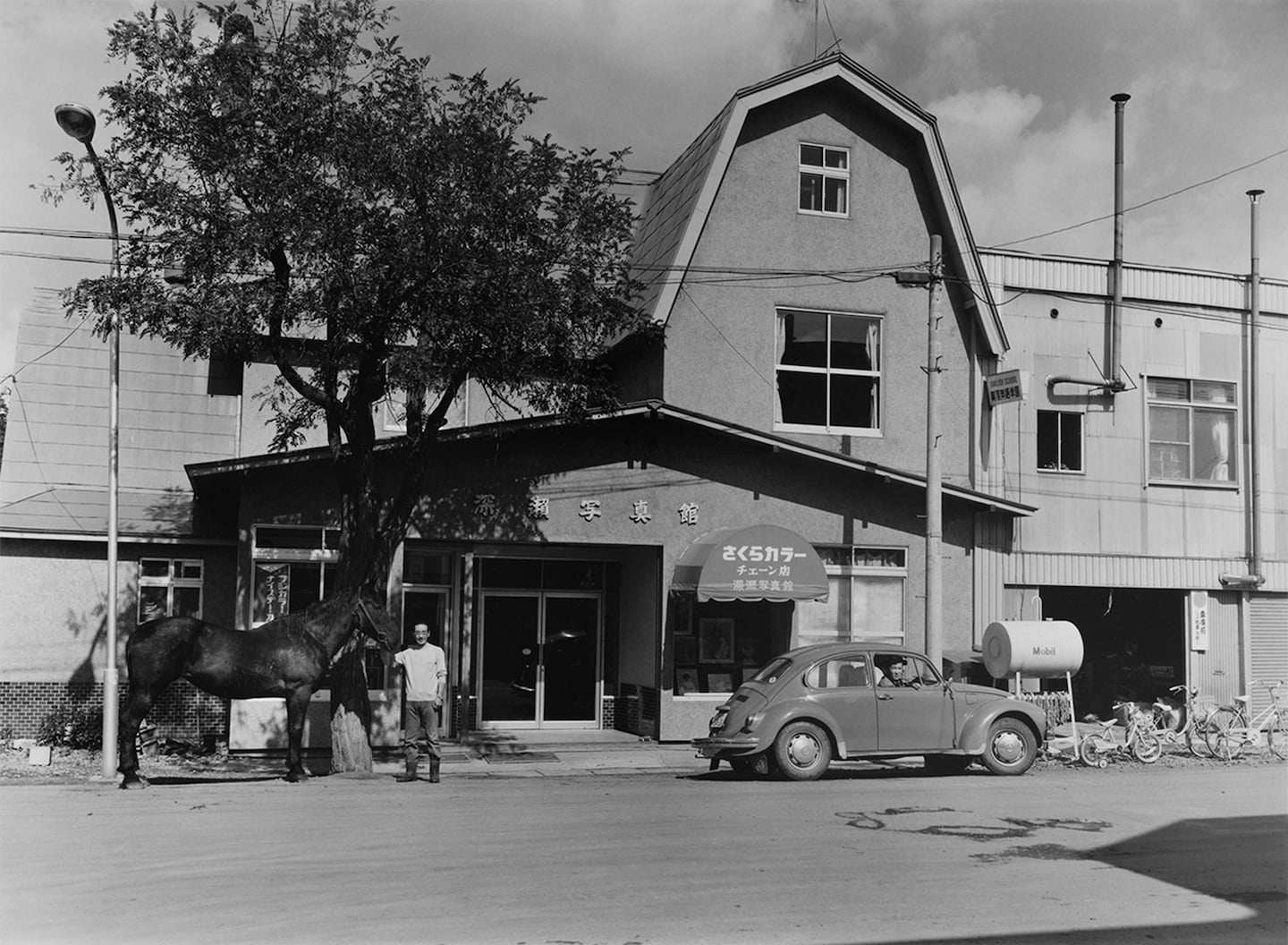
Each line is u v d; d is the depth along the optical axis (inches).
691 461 844.0
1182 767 741.9
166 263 612.7
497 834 448.1
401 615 770.2
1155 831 474.3
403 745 624.4
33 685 796.0
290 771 610.9
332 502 762.8
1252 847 443.5
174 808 506.9
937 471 787.4
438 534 778.2
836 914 328.8
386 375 649.0
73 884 358.0
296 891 349.4
